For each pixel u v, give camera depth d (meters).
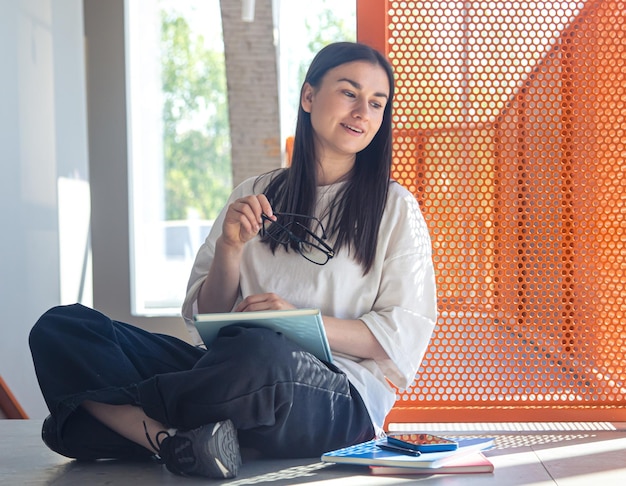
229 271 2.21
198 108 13.28
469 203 2.74
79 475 2.02
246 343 1.91
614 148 2.64
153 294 7.46
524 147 2.65
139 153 6.93
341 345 2.16
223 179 13.64
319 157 2.31
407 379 2.21
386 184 2.28
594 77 2.64
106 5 6.58
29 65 4.81
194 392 1.93
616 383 2.64
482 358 2.68
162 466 2.09
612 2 2.64
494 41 2.88
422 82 2.74
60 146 5.39
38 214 4.89
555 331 2.65
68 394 2.04
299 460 2.11
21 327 4.54
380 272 2.23
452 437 2.34
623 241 2.64
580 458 2.15
